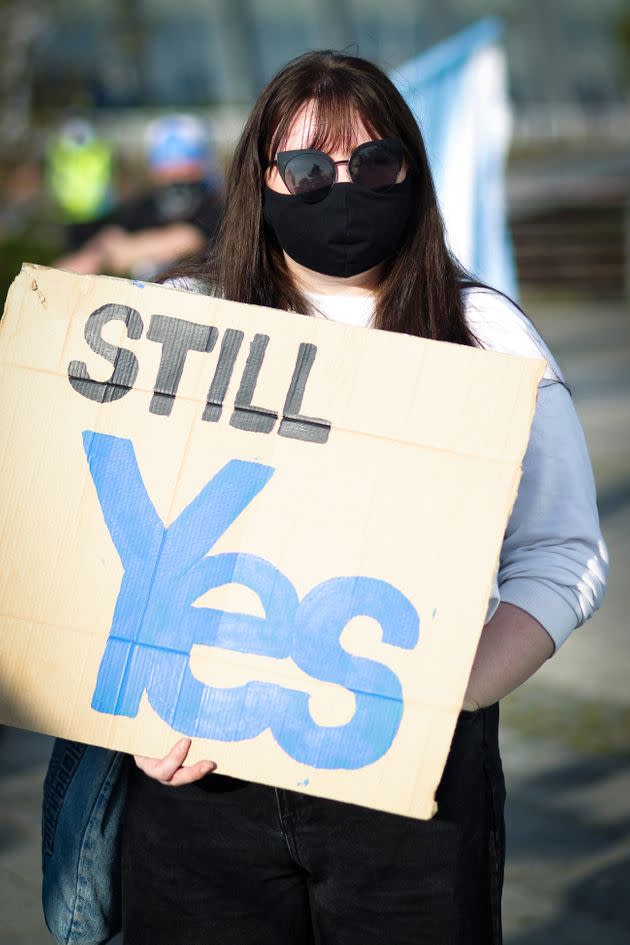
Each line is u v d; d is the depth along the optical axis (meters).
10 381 4.39
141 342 4.38
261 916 4.62
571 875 8.27
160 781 4.33
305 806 4.43
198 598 4.26
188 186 14.96
